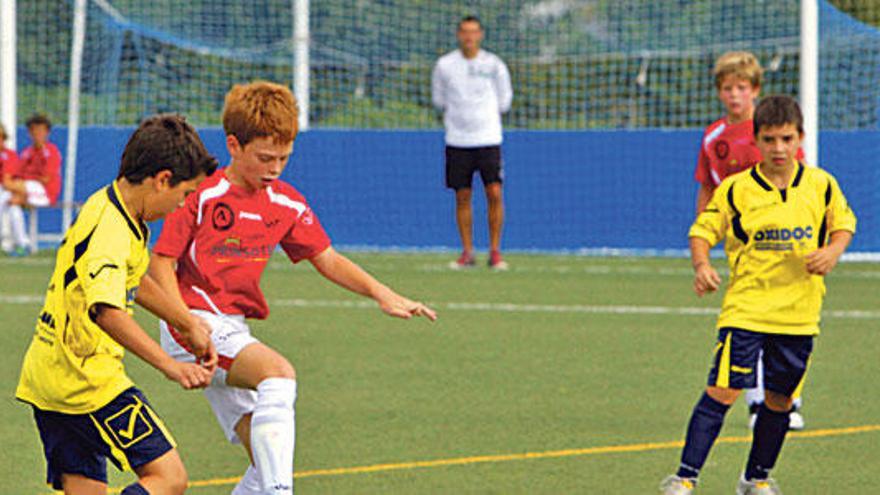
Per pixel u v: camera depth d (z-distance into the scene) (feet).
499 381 86.28
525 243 188.65
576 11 225.76
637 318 116.06
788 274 56.80
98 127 196.54
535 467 63.72
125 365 91.09
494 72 152.56
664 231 185.78
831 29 179.11
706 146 73.87
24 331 106.42
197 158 44.04
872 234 175.83
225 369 50.14
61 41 232.53
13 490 59.47
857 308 123.13
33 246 171.22
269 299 128.77
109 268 42.57
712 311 120.98
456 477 61.77
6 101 176.55
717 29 215.31
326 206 191.31
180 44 210.18
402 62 222.69
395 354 96.84
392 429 72.08
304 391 82.64
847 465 64.64
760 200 57.31
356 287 53.72
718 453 67.46
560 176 187.62
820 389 84.12
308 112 210.18
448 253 184.85
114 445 44.45
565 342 102.63
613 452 66.95
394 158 189.78
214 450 67.15
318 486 59.98
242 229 51.16
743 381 56.34
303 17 189.98
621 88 214.48
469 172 155.53
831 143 176.45
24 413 75.46
